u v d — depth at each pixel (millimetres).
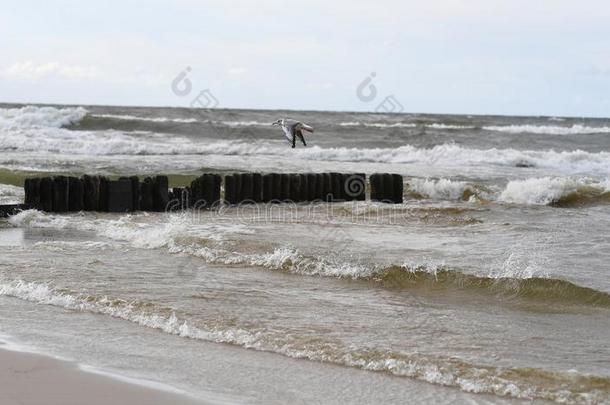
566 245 17781
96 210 24516
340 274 15219
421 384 9305
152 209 24906
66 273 15141
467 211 23828
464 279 14398
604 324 12086
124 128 61250
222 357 10234
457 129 68625
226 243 17781
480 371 9562
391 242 18125
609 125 96000
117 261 16438
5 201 25562
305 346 10617
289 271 15602
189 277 14992
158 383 9023
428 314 12562
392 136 61094
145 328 11680
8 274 14977
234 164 38188
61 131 56594
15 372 9234
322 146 53438
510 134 65938
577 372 9500
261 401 8562
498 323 12062
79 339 10922
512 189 29109
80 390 8648
